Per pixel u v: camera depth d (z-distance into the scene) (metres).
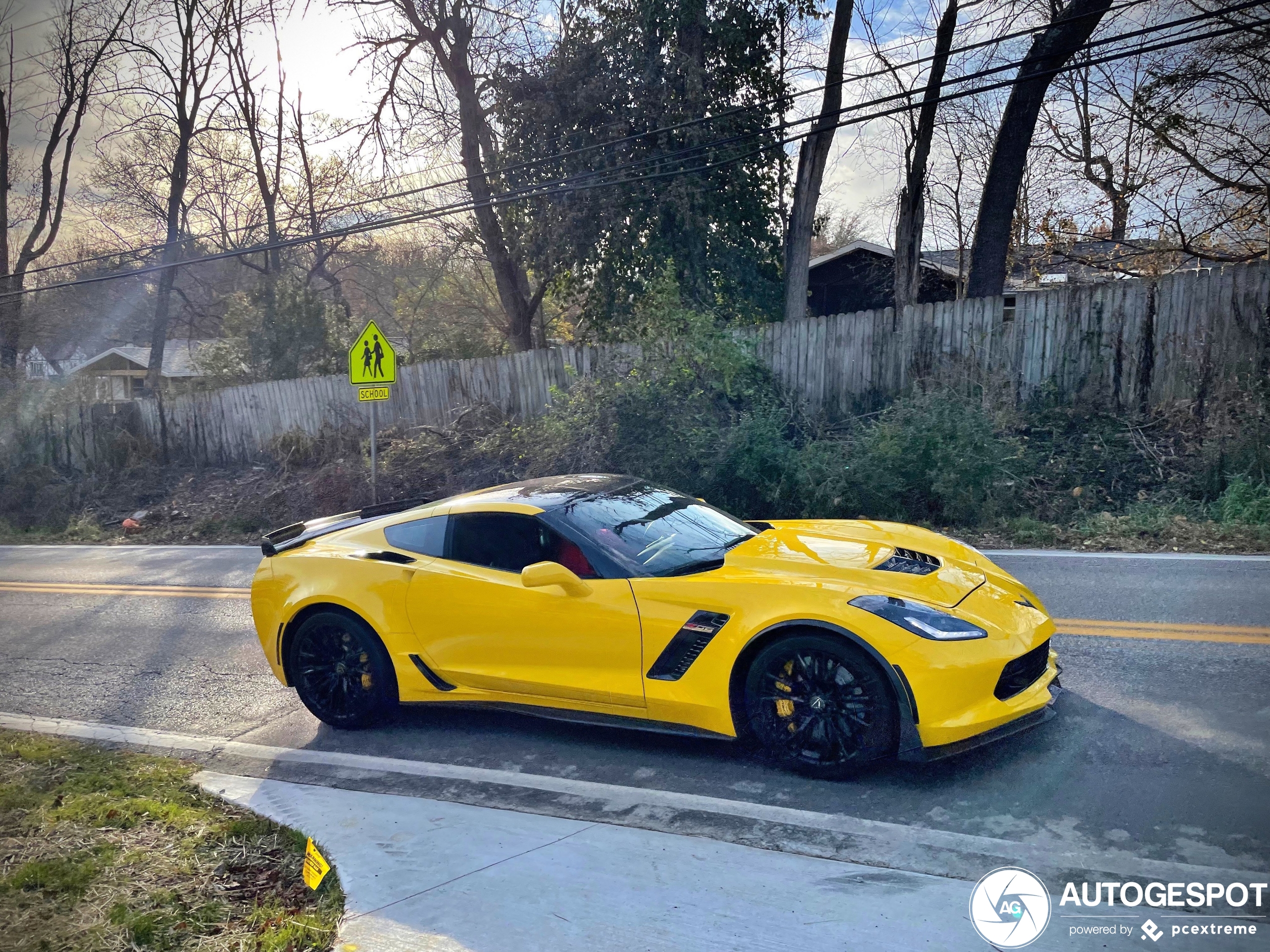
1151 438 12.29
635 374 14.59
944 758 3.96
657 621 4.41
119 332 43.62
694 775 4.37
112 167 31.34
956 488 11.09
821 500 11.73
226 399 21.61
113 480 21.38
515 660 4.86
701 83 17.36
